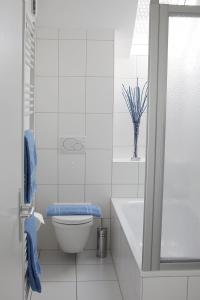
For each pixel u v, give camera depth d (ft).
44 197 13.79
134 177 13.89
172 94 7.60
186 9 7.36
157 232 7.83
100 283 11.37
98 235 13.37
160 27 7.36
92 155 13.75
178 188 7.83
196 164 7.82
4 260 4.22
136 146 14.24
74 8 12.37
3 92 4.06
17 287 5.28
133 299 8.85
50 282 11.33
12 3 4.59
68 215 12.44
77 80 13.47
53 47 13.33
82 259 13.15
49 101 13.48
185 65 7.55
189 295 8.07
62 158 13.70
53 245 13.97
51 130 13.57
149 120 7.54
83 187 13.84
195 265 8.02
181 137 7.72
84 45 13.37
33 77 9.46
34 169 8.40
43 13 12.56
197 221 7.98
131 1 12.09
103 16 12.70
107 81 13.52
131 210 13.28
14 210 4.91
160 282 7.97
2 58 3.97
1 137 3.96
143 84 14.71
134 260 8.69
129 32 13.34
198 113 7.69
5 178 4.24
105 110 13.61
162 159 7.64
